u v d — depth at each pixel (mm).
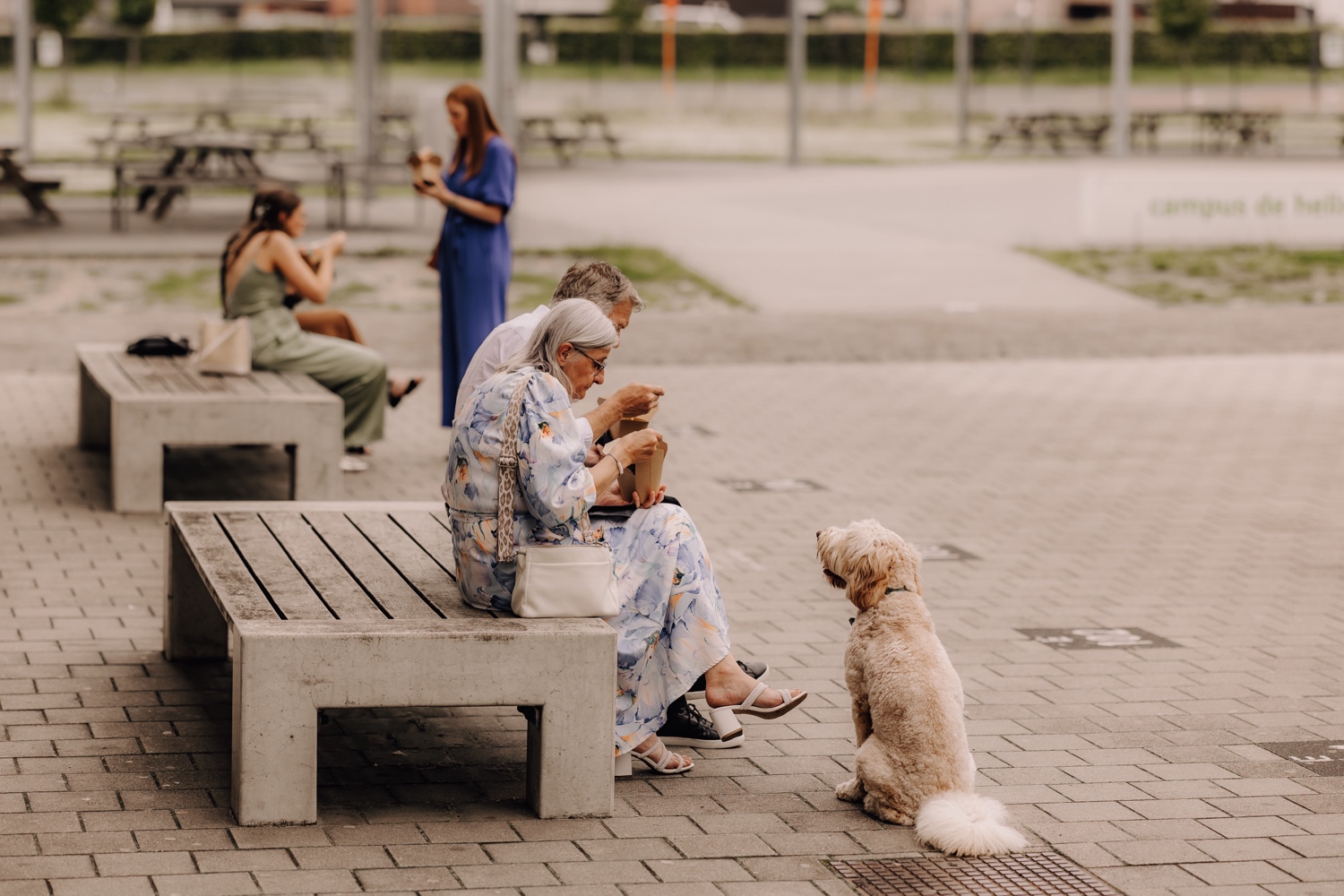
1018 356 15703
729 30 63781
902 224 25047
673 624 5340
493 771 5379
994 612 7488
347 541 5910
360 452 10391
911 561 5039
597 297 5531
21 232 22047
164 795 5020
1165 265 21984
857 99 58312
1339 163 34188
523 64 62500
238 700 4812
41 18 48688
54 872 4426
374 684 4773
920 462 10938
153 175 23688
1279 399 13539
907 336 16688
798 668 6578
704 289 19422
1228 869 4699
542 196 27688
